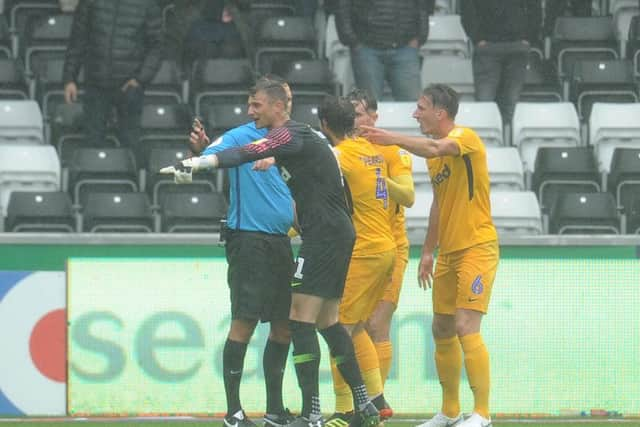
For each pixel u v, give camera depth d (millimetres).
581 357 34938
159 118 47469
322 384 34469
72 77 45625
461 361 33062
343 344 27672
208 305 34438
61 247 34281
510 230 42406
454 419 30609
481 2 47656
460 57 52125
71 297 34312
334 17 50594
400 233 31016
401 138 27875
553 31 53469
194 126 28359
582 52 52844
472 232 29078
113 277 34375
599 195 43188
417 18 46281
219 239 31047
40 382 34375
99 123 45562
